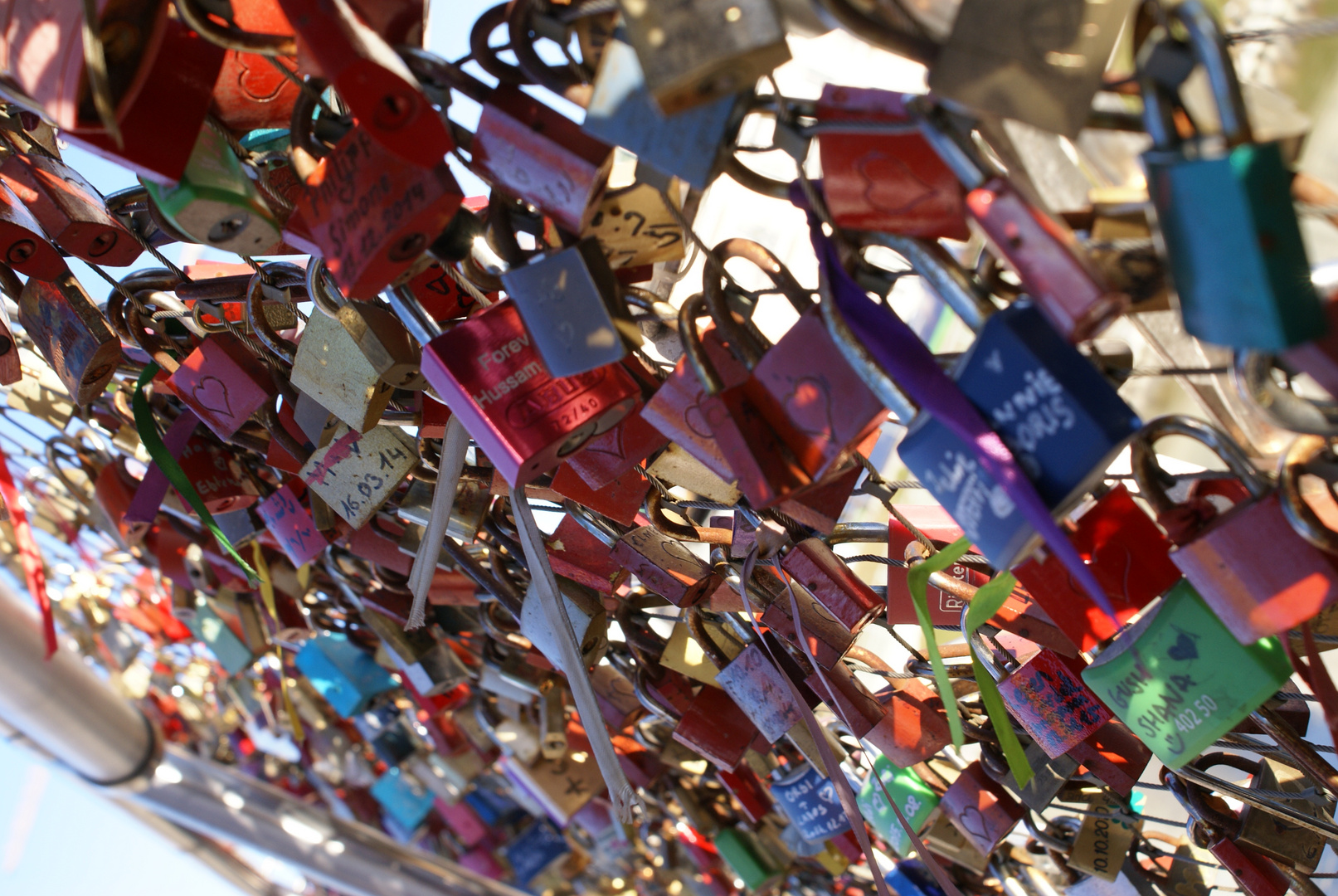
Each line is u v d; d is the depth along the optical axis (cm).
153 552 252
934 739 143
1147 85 63
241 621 264
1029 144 73
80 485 251
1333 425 71
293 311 132
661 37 70
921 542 115
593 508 131
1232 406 87
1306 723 121
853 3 64
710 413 98
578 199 89
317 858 332
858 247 85
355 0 84
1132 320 88
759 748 167
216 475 183
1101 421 74
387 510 172
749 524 129
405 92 81
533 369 104
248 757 430
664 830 274
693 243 108
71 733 306
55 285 142
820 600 125
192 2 81
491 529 155
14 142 130
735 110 78
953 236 78
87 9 76
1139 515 98
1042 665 122
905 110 72
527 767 238
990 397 79
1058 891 164
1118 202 72
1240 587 83
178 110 91
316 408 146
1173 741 97
